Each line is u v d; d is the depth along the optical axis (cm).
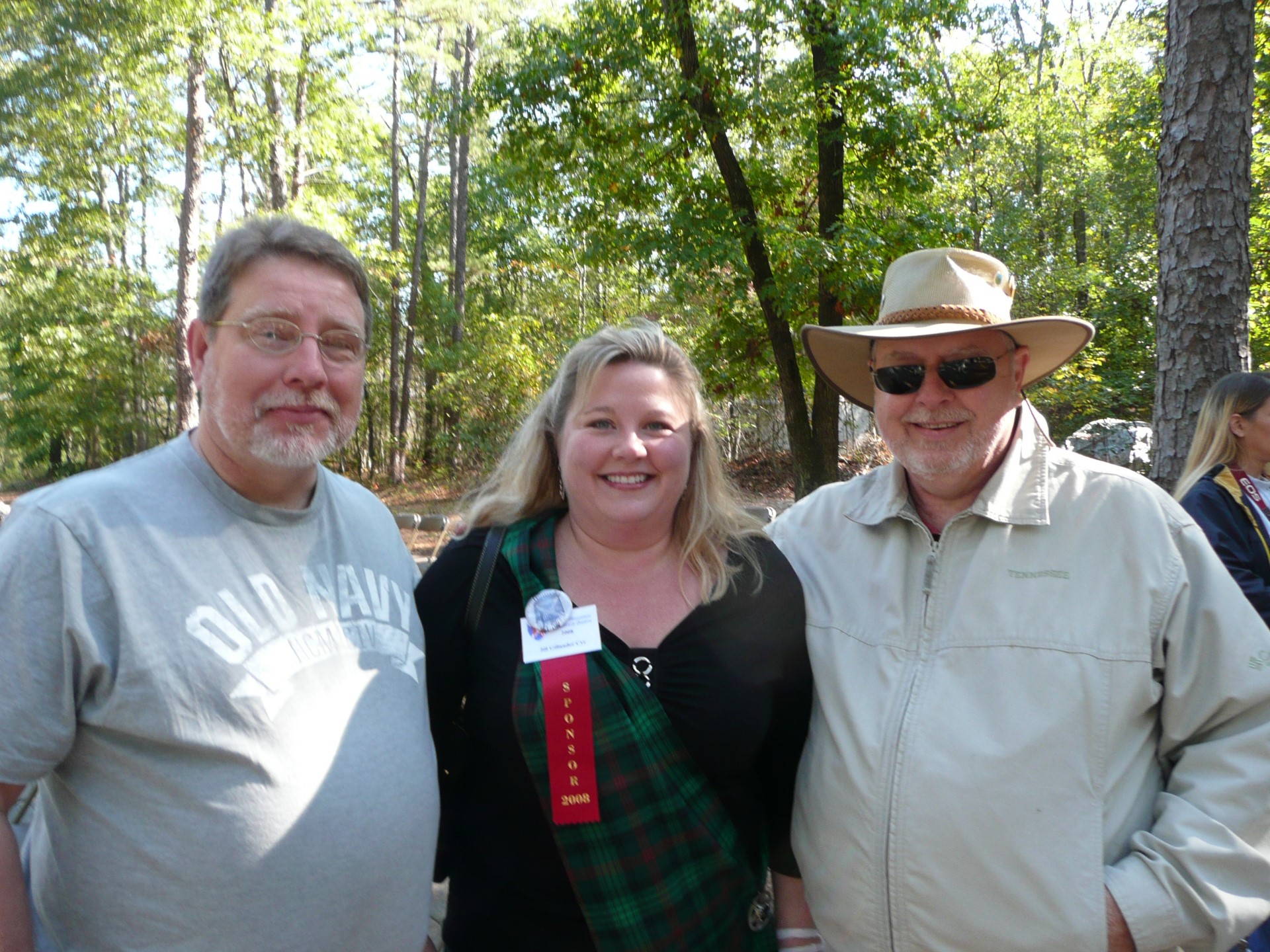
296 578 159
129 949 137
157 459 156
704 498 190
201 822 137
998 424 181
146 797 138
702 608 179
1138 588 164
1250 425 280
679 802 168
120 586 138
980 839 155
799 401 1102
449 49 2059
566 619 173
